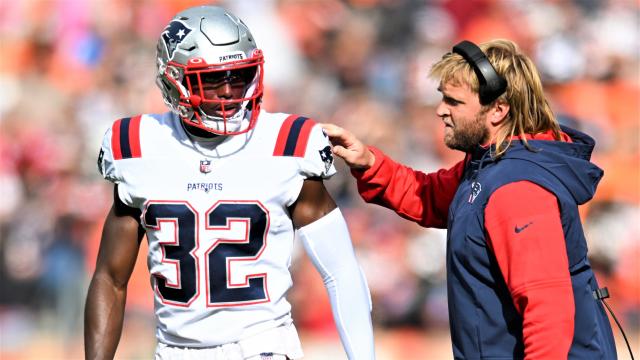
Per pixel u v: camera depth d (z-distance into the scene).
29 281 28.77
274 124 9.27
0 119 32.09
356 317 9.63
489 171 8.99
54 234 29.28
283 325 9.34
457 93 9.30
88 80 33.38
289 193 9.13
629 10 34.31
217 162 9.07
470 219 8.87
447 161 31.11
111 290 9.62
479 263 8.85
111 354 9.55
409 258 27.83
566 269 8.36
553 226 8.44
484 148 9.27
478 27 34.28
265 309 9.12
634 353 26.42
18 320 28.25
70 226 29.56
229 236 8.98
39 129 31.70
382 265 27.70
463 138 9.34
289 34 33.94
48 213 29.66
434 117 32.06
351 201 28.75
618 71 33.44
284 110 32.66
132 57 33.53
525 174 8.70
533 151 8.89
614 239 29.38
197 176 9.05
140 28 34.34
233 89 9.03
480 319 8.89
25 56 34.09
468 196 9.05
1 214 29.80
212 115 9.02
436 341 26.89
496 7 34.53
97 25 34.31
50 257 28.86
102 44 33.97
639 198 30.98
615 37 33.84
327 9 34.47
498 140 9.06
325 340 26.31
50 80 33.47
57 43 34.25
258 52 9.10
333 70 33.44
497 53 9.26
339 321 9.66
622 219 29.84
